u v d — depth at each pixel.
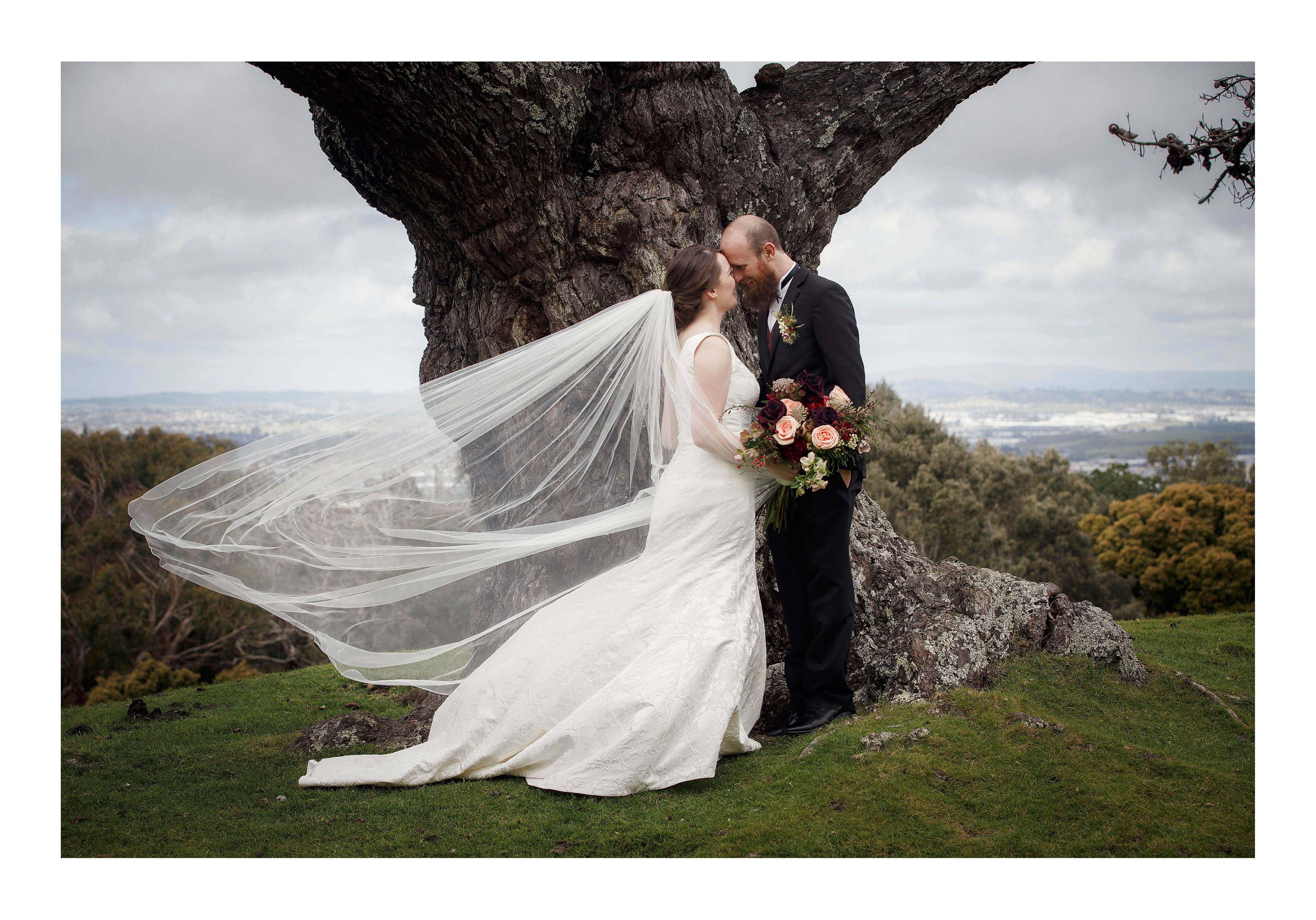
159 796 3.84
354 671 4.09
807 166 5.72
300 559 4.03
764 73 5.88
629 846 3.10
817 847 3.03
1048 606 4.52
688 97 4.94
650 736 3.52
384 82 4.12
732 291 4.14
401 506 4.12
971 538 35.56
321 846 3.20
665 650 3.74
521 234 4.89
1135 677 4.41
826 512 4.07
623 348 4.21
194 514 3.95
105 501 27.03
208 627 24.84
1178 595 29.27
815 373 4.25
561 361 4.26
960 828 3.13
